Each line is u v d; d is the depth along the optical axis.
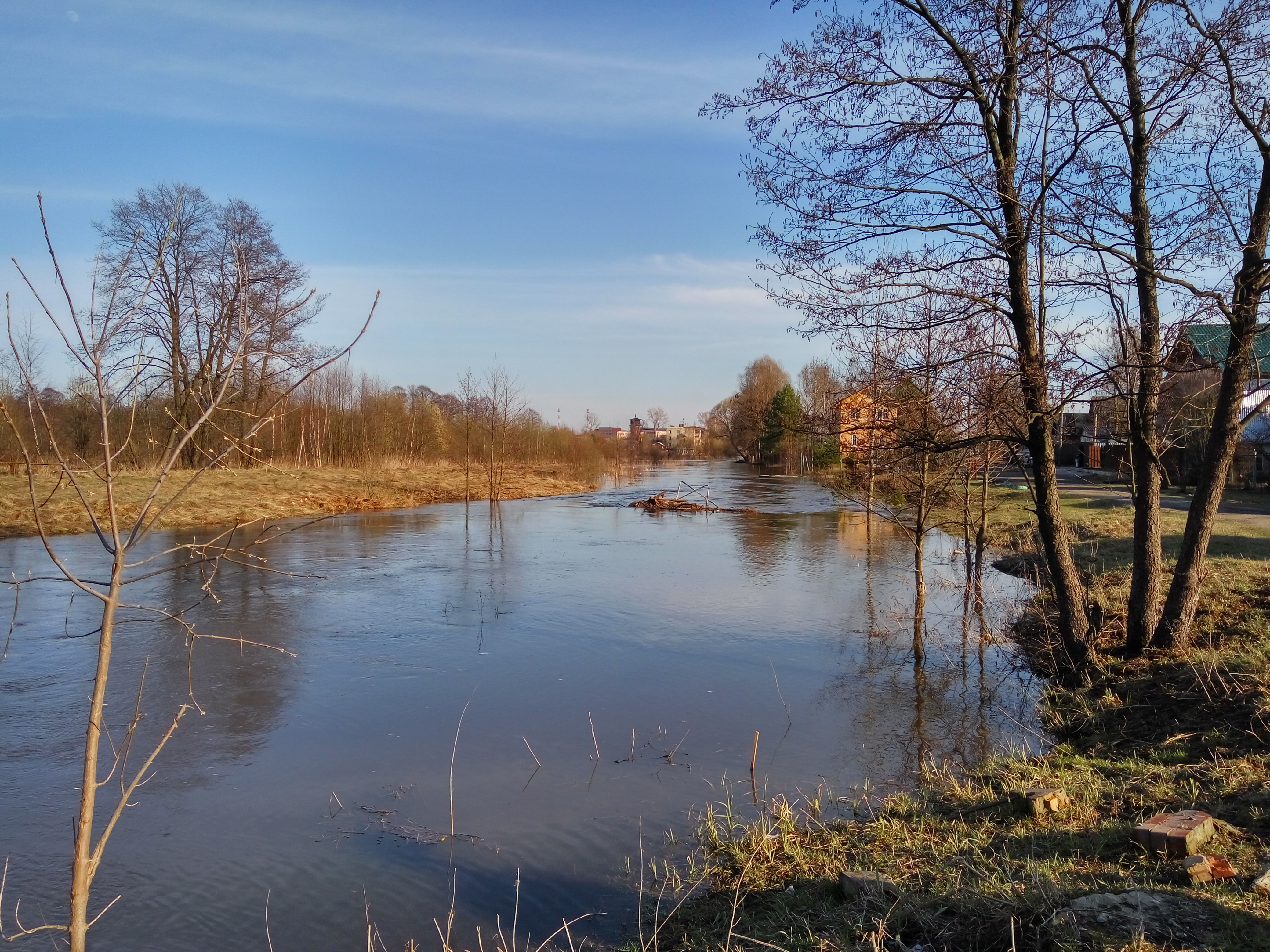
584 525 28.41
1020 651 11.91
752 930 4.79
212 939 5.17
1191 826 4.98
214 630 12.86
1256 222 8.46
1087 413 16.42
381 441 44.50
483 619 13.87
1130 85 9.08
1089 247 8.64
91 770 3.05
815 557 21.25
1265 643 8.85
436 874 5.92
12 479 25.31
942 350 10.30
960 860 5.16
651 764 7.91
